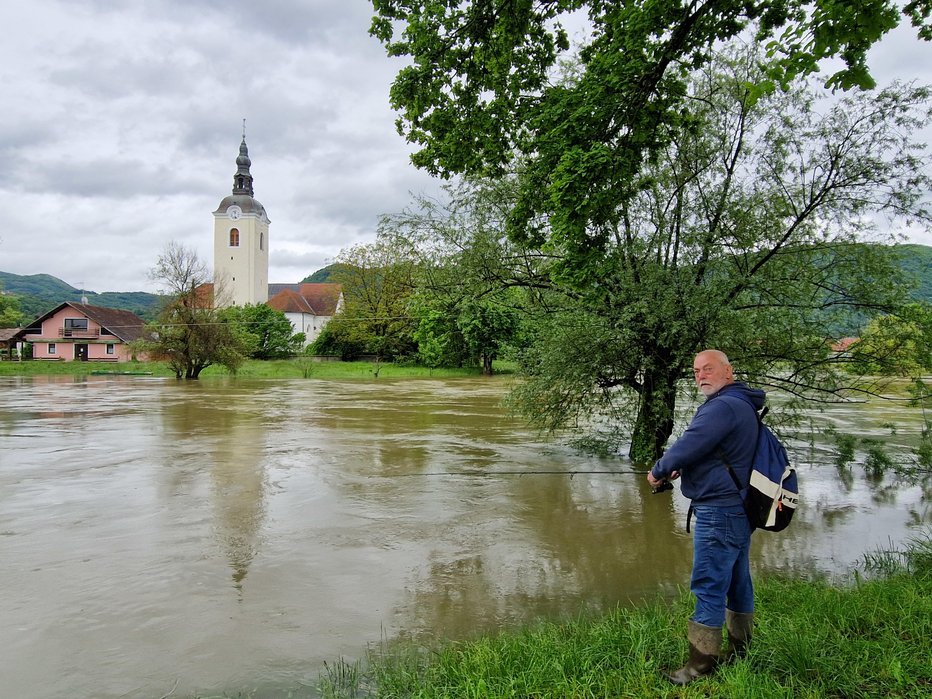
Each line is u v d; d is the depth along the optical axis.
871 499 9.81
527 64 8.82
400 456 13.13
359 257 63.34
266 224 102.38
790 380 10.88
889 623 4.20
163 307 41.69
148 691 4.28
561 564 6.92
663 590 6.16
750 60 10.70
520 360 12.38
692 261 11.02
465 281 12.59
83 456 12.75
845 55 5.53
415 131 9.38
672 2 6.68
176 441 14.82
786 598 4.97
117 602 5.74
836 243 10.44
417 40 8.16
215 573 6.49
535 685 3.54
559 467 12.07
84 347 69.44
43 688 4.32
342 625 5.32
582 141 7.47
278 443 14.68
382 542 7.58
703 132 11.00
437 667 4.18
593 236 7.74
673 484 10.61
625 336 10.55
